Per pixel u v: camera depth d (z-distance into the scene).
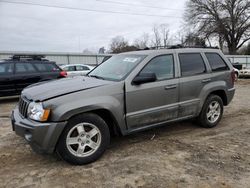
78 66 16.61
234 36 51.31
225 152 4.25
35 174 3.59
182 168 3.69
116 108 4.02
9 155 4.25
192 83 4.98
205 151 4.29
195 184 3.27
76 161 3.76
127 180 3.38
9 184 3.34
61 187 3.25
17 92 9.38
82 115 3.77
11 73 9.24
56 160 4.02
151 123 4.50
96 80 4.33
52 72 10.12
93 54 31.92
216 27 49.69
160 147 4.47
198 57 5.26
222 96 5.76
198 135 5.09
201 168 3.69
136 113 4.27
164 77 4.64
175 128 5.52
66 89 3.84
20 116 3.96
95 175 3.53
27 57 10.25
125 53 5.18
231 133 5.22
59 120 3.55
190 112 5.04
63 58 30.06
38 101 3.63
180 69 4.88
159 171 3.61
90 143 3.87
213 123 5.54
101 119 3.94
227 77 5.68
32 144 3.61
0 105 8.89
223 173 3.54
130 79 4.22
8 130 5.61
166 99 4.62
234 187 3.20
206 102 5.32
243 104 8.20
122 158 4.04
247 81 17.33
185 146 4.51
